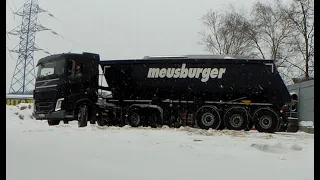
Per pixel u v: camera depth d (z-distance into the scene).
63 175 4.93
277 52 34.12
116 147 7.93
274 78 16.47
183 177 5.24
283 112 16.58
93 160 6.15
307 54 30.91
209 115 16.64
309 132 17.05
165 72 17.47
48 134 10.30
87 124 17.00
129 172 5.39
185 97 17.36
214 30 41.41
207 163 6.43
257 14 36.53
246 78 16.67
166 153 7.37
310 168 6.18
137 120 17.31
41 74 16.19
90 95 16.36
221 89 16.92
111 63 17.73
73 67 15.94
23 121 19.02
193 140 10.53
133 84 17.80
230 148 8.73
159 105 17.44
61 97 15.54
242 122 16.34
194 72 17.16
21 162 5.45
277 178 5.38
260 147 8.70
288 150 8.45
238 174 5.59
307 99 17.92
